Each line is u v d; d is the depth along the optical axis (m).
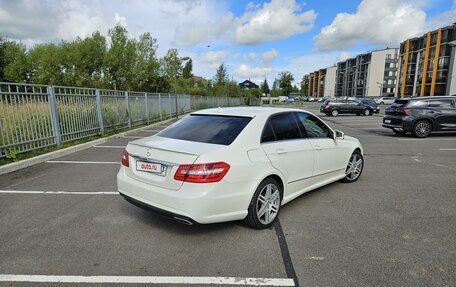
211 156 3.07
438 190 5.17
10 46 44.25
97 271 2.73
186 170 3.03
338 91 113.06
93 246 3.17
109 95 11.71
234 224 3.73
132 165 3.57
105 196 4.72
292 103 73.69
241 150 3.35
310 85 145.75
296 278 2.65
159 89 39.38
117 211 4.12
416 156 8.23
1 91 6.46
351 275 2.69
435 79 58.06
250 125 3.66
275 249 3.14
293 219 3.92
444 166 7.02
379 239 3.37
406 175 6.19
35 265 2.81
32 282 2.56
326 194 4.93
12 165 6.25
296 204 4.47
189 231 3.53
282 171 3.80
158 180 3.25
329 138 4.94
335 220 3.89
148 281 2.59
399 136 12.66
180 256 2.99
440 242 3.30
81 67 37.28
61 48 37.94
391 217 3.99
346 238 3.40
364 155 8.38
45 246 3.16
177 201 3.03
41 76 37.97
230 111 4.12
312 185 4.56
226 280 2.62
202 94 52.03
